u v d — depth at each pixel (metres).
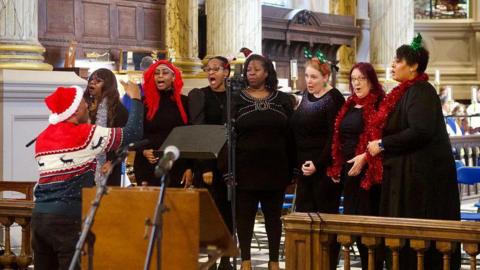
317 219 6.07
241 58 13.30
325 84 7.34
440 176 6.37
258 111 7.30
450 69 23.27
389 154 6.42
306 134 7.29
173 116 7.47
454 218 6.42
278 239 7.41
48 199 5.70
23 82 9.69
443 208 6.37
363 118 6.90
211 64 7.58
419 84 6.42
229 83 7.07
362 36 19.22
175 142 6.86
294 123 7.34
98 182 6.40
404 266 6.22
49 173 5.70
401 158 6.36
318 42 17.72
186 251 4.74
